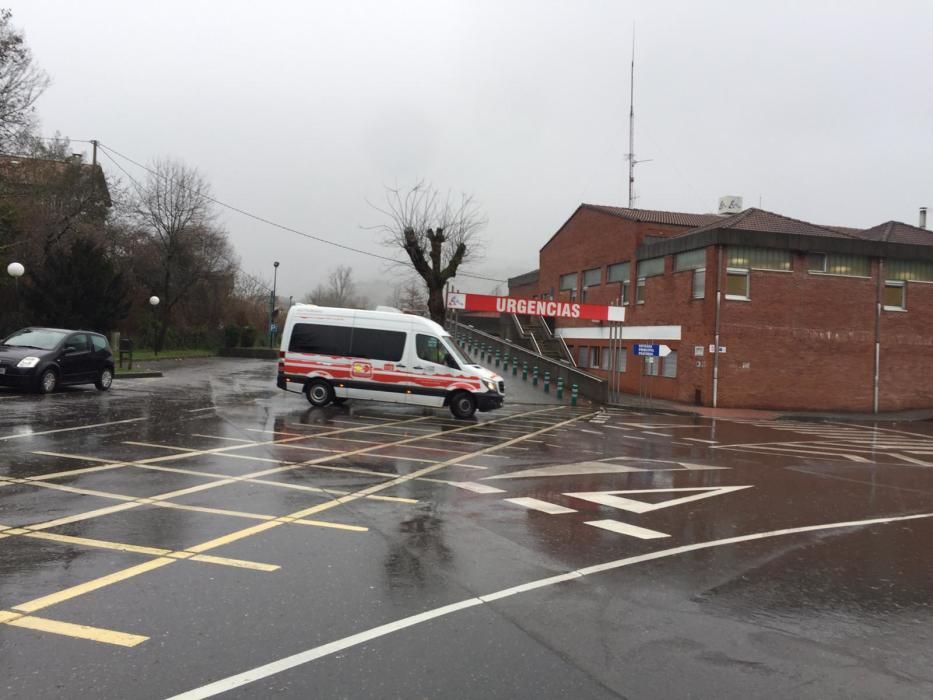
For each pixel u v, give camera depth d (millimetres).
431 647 3914
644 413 23828
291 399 19281
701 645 4137
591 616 4527
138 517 6430
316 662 3658
